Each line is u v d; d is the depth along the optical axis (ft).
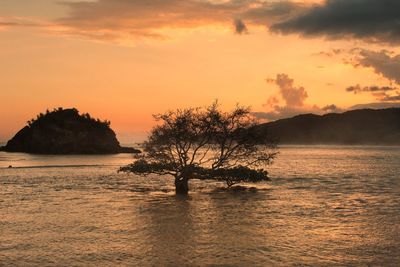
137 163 156.46
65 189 163.22
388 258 67.15
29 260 66.13
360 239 79.25
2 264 64.23
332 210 112.06
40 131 638.53
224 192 153.28
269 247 73.41
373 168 302.66
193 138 153.07
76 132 632.38
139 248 72.74
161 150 153.58
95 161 403.34
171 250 71.46
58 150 614.75
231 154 159.22
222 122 153.58
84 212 108.99
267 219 99.09
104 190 160.45
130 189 163.63
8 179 205.26
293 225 92.02
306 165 341.00
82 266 63.16
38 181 196.03
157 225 91.76
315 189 163.43
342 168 302.25
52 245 74.90
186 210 112.27
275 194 147.64
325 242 77.00
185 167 152.56
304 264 64.08
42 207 117.39
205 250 71.46
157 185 180.14
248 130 155.33
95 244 75.51
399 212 109.09
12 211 110.63
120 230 86.84
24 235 82.43
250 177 156.87
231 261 65.46
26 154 597.11
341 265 63.62
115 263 64.49
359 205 121.29
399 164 356.18
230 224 92.84
